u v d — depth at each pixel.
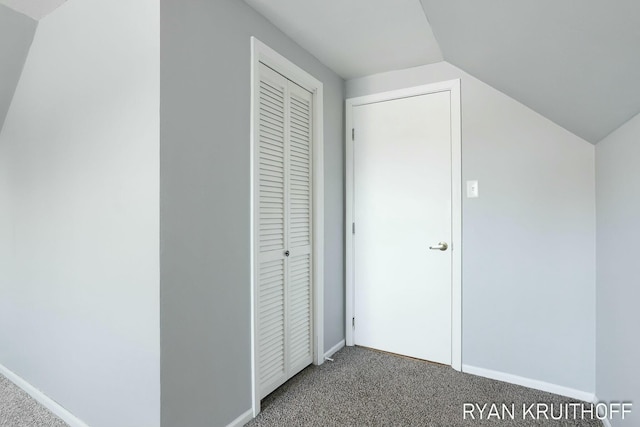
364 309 2.73
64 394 1.76
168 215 1.35
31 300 1.95
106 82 1.49
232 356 1.68
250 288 1.80
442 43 2.05
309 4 1.76
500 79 1.99
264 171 1.96
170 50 1.35
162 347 1.32
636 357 1.38
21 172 2.00
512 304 2.19
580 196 2.01
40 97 1.85
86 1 1.58
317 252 2.41
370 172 2.69
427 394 2.03
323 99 2.47
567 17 1.01
